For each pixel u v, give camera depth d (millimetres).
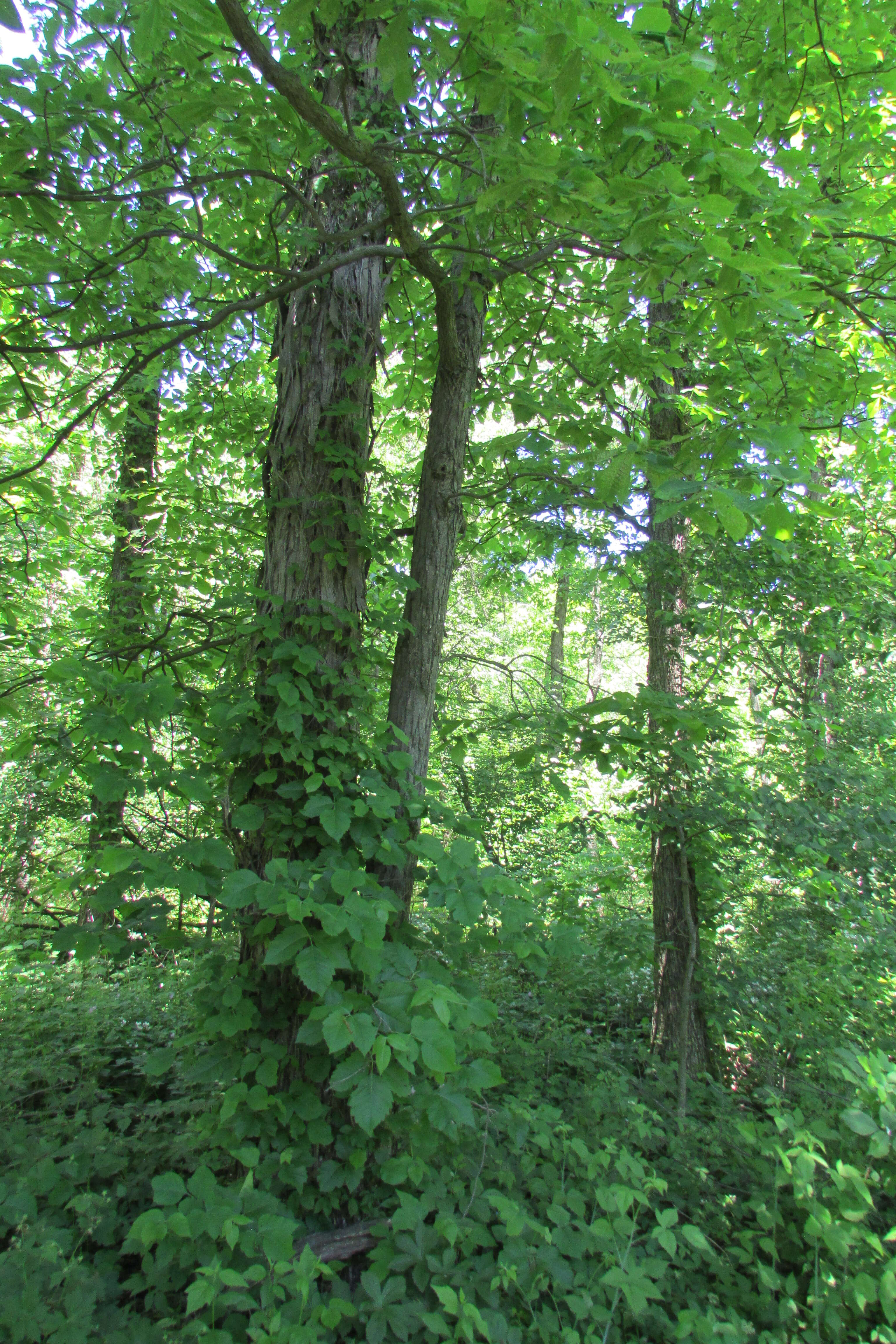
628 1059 5363
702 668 5715
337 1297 2465
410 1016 2150
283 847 2781
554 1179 2938
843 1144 2820
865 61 3100
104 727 2139
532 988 5637
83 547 7152
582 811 6902
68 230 2801
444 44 1865
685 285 3285
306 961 2084
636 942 5723
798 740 5082
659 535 5789
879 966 4633
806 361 3449
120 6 2246
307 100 2193
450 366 3758
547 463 3496
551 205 2176
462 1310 2037
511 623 13883
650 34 2215
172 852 2164
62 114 2385
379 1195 2852
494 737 3979
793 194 2152
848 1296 2381
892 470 6051
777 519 1795
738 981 5020
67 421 6488
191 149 3516
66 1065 4445
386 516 4547
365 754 2867
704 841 4977
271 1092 2857
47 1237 2318
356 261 3355
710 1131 3615
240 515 4469
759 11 3215
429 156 3238
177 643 3758
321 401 3525
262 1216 2121
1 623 4246
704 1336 2115
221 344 4742
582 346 4684
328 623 3051
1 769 6719
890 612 4910
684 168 2092
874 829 4477
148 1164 3326
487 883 2436
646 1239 2781
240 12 1958
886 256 3639
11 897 6715
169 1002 5637
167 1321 2193
